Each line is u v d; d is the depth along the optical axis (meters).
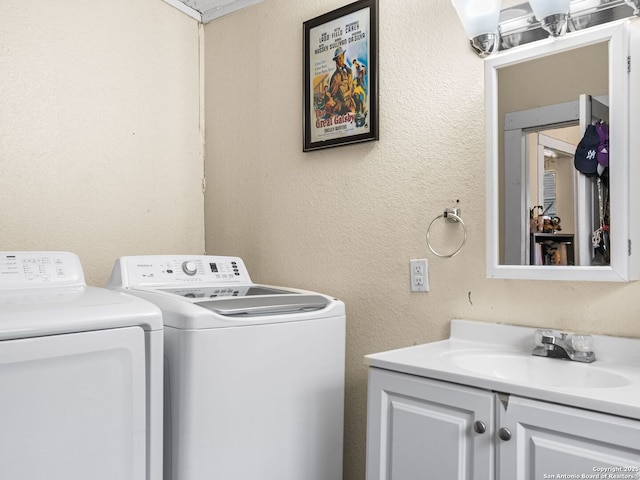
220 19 2.58
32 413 1.13
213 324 1.50
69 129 2.04
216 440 1.51
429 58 1.86
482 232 1.71
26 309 1.19
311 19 2.20
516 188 1.62
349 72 2.06
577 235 1.50
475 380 1.23
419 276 1.85
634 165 1.42
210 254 2.58
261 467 1.62
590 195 1.47
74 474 1.20
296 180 2.26
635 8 1.41
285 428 1.68
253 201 2.43
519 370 1.49
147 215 2.33
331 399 1.82
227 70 2.55
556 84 1.55
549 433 1.12
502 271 1.63
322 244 2.16
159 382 1.38
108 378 1.26
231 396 1.54
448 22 1.81
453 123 1.79
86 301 1.35
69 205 2.03
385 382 1.42
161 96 2.41
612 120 1.43
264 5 2.41
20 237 1.88
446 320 1.79
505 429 1.17
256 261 2.40
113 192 2.19
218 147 2.58
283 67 2.33
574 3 1.50
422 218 1.86
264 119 2.39
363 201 2.03
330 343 1.82
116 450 1.27
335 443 1.84
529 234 1.59
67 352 1.18
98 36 2.15
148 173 2.34
